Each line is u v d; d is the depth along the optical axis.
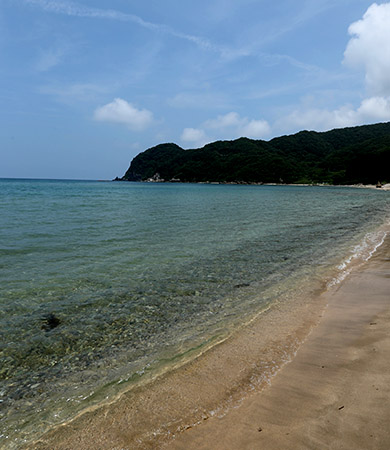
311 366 4.66
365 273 10.20
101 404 4.06
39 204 38.16
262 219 26.30
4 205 35.50
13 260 11.73
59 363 5.25
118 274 10.27
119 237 16.77
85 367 5.11
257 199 58.09
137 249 13.98
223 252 13.62
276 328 6.25
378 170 158.75
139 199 54.66
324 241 16.27
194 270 10.85
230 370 4.72
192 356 5.24
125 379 4.65
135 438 3.38
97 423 3.68
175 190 106.31
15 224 20.55
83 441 3.40
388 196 74.75
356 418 3.37
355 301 7.64
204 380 4.48
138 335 6.21
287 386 4.15
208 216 28.14
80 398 4.24
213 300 8.08
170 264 11.59
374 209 37.75
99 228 19.77
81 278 9.80
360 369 4.42
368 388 3.91
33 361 5.32
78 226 20.36
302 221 25.16
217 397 4.04
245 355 5.18
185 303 7.88
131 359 5.29
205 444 3.19
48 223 21.45
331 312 6.98
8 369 5.08
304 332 5.98
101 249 13.84
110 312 7.32
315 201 53.59
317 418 3.43
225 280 9.73
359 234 18.41
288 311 7.17
